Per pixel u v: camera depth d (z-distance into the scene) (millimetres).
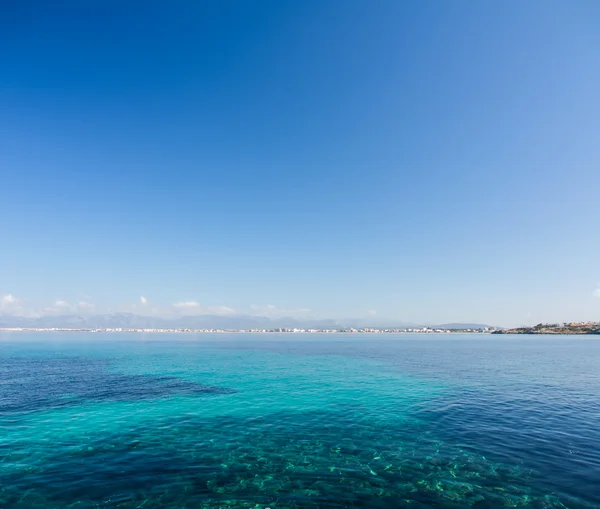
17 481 16016
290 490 15406
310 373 50562
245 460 18516
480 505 14164
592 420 25891
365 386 39750
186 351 96000
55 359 70438
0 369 53562
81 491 15203
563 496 14789
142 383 41375
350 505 14219
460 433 22891
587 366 59656
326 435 22484
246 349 105750
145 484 15875
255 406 30047
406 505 14195
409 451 19750
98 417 26406
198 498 14742
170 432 23016
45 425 24328
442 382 42594
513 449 20062
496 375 48750
